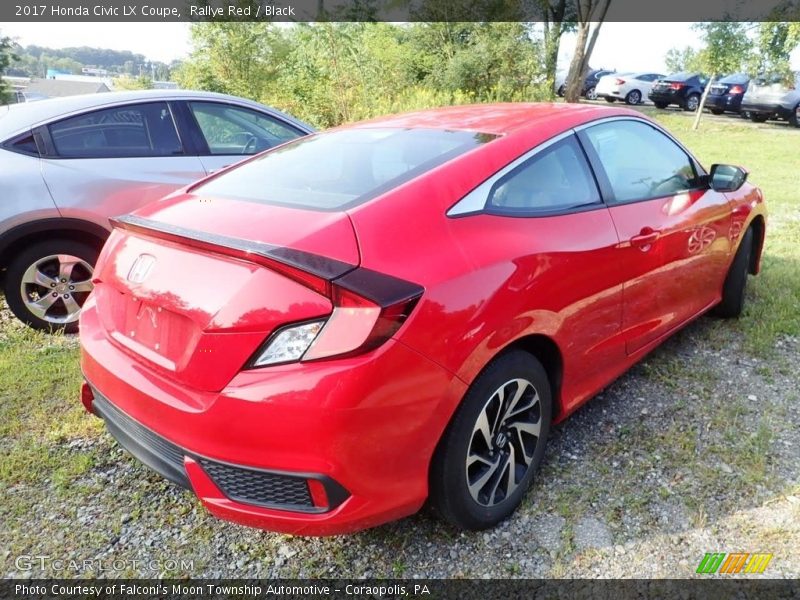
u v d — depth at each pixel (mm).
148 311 2088
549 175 2557
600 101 27828
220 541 2346
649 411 3062
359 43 14508
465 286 1998
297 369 1768
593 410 3088
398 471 1919
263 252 1791
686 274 3297
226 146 4906
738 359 3568
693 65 17562
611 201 2791
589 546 2238
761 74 17484
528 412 2398
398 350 1813
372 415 1798
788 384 3283
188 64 13422
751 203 3936
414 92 17000
